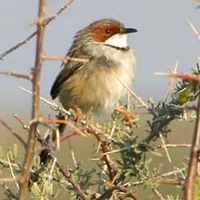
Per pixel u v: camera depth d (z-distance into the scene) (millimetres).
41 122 5488
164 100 8273
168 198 8070
